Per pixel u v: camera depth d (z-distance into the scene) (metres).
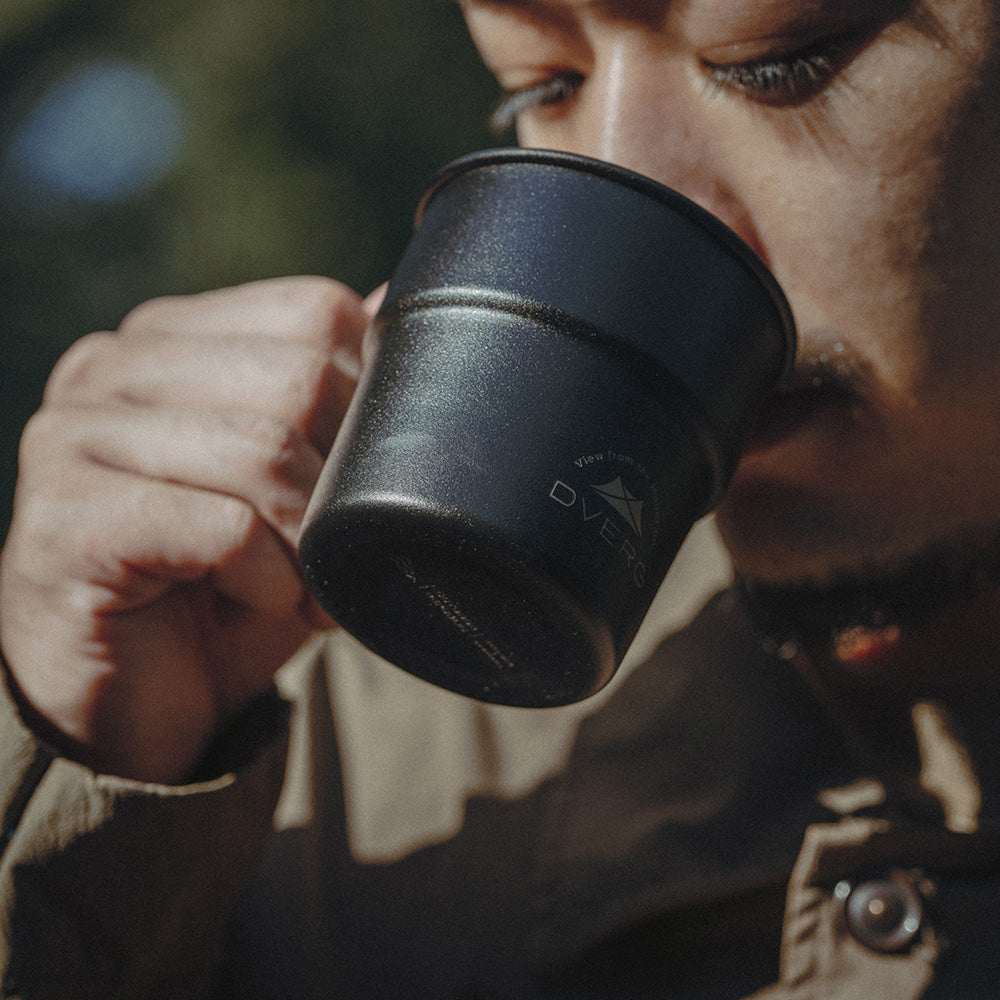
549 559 0.89
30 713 1.24
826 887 1.26
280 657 1.29
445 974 1.46
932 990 1.20
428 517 0.89
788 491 1.17
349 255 6.86
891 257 1.07
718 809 1.42
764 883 1.34
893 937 1.22
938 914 1.22
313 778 1.62
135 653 1.23
